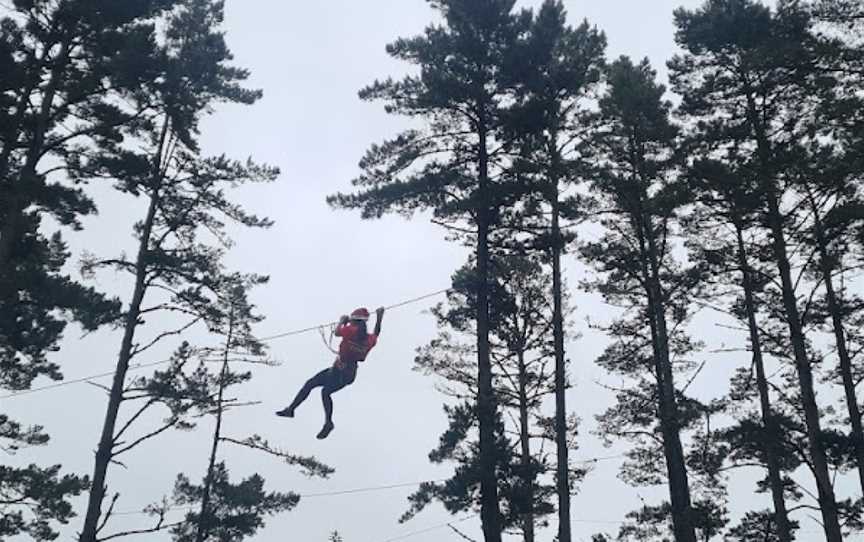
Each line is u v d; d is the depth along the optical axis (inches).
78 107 647.8
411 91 660.1
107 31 640.4
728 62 719.1
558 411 774.5
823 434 559.5
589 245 820.6
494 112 646.5
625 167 824.9
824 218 590.6
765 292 748.0
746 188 613.3
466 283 642.2
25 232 598.9
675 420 721.6
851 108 542.0
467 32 669.9
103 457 614.2
